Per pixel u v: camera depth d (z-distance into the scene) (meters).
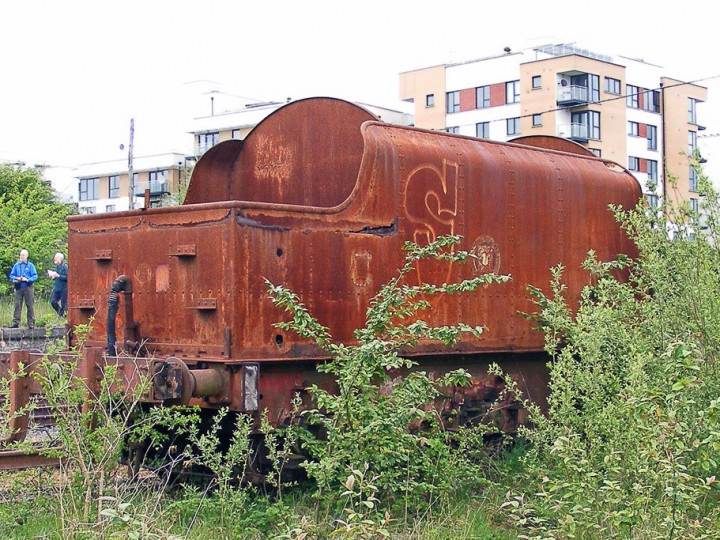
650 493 7.28
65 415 8.27
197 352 9.16
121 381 8.51
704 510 8.34
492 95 58.53
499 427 11.71
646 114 58.59
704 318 9.37
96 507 7.84
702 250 9.80
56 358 9.46
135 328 9.83
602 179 13.17
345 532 6.79
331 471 8.00
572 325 9.80
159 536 6.99
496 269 11.41
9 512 8.23
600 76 56.00
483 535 8.24
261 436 9.18
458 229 10.95
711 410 7.09
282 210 9.23
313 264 9.45
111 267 10.23
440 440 9.01
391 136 10.41
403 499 8.61
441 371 10.88
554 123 55.53
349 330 9.72
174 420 8.41
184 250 9.29
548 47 58.75
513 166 11.78
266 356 9.04
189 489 8.73
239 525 8.03
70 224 10.77
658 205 11.00
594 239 12.92
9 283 29.83
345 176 11.09
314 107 11.41
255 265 9.00
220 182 12.09
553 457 8.83
